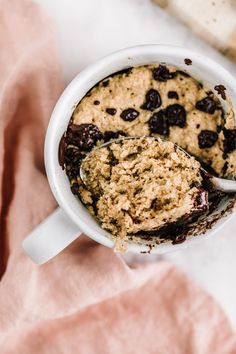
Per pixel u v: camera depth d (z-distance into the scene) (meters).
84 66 0.38
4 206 0.38
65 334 0.40
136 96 0.33
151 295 0.40
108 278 0.38
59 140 0.33
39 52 0.37
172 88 0.34
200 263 0.40
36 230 0.32
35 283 0.38
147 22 0.38
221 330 0.40
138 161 0.33
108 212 0.33
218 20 0.37
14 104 0.37
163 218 0.32
